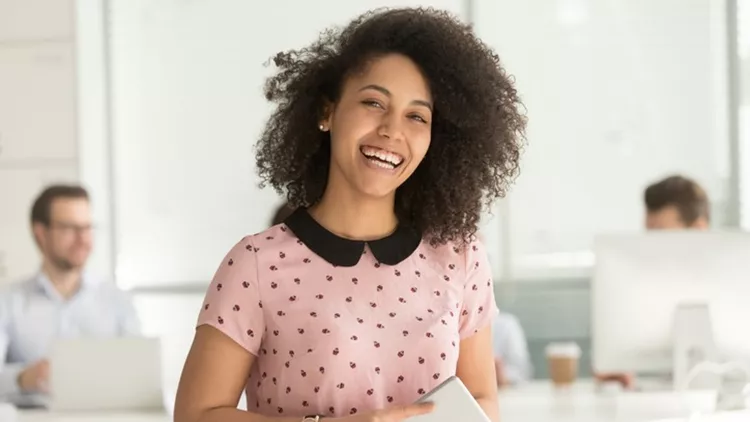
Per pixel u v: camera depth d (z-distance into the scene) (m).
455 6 5.53
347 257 1.75
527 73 5.55
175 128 5.49
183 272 5.50
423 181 1.85
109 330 4.70
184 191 5.50
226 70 5.48
